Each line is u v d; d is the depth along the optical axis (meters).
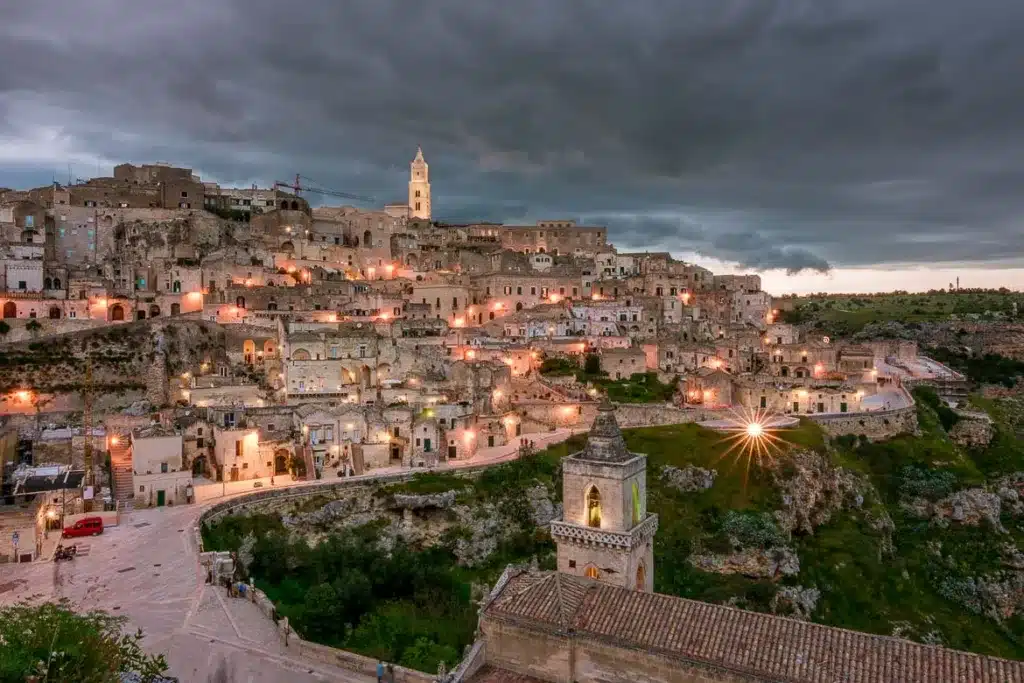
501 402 149.88
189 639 62.94
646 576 64.06
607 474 60.66
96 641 42.25
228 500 100.38
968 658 41.69
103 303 162.62
